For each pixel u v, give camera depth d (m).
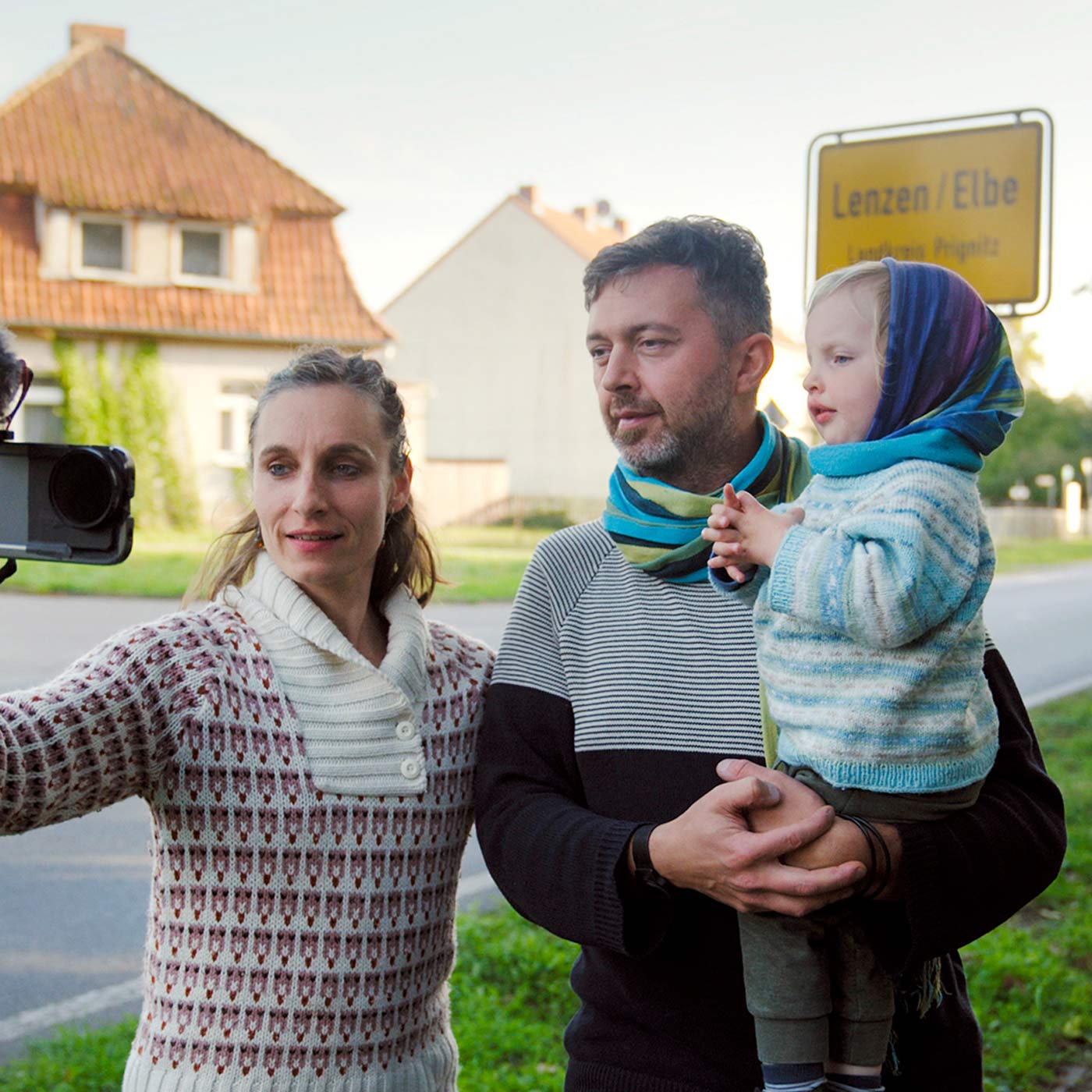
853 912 1.96
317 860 2.02
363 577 2.21
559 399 40.12
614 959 2.13
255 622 2.11
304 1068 1.99
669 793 2.13
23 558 1.79
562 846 2.01
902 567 1.85
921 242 4.34
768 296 2.33
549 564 2.31
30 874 6.29
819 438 2.16
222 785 1.99
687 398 2.25
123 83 27.02
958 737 1.93
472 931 5.25
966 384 1.99
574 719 2.21
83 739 1.88
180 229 26.12
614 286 2.28
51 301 25.02
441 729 2.21
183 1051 1.98
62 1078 3.95
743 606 2.19
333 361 2.15
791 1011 1.96
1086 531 54.91
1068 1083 4.28
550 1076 4.02
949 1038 2.16
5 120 25.64
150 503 25.66
